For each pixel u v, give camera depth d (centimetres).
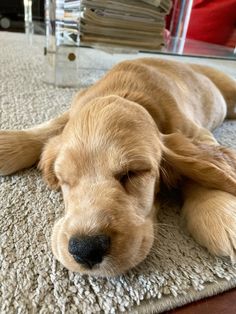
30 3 87
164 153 20
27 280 15
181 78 30
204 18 81
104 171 17
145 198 18
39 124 30
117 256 14
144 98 23
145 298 15
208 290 16
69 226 15
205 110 32
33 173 24
